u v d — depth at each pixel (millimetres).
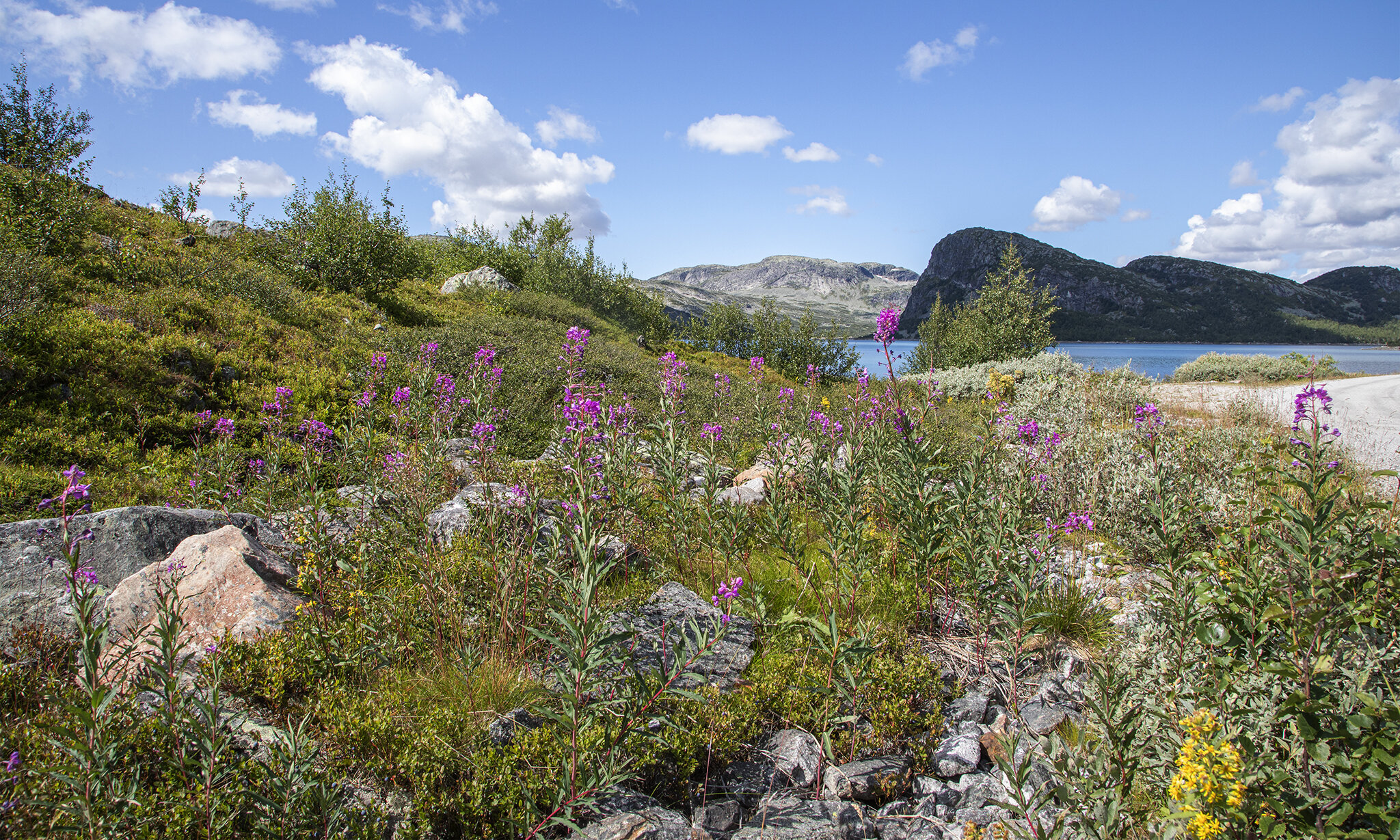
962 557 4477
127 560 4445
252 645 3514
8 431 7121
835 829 2988
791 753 3459
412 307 18453
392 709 3213
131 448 7633
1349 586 2887
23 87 17359
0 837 2250
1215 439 8188
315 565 4082
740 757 3492
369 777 2902
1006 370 22062
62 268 11250
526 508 4508
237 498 6246
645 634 4020
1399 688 2686
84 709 2262
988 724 3893
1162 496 3965
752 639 4277
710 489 5336
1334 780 2260
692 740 3330
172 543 4695
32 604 3896
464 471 6629
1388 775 2203
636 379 14195
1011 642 3955
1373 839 1988
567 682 2766
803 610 4684
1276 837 2039
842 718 3502
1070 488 6762
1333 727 2275
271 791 2451
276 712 3225
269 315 12781
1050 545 4957
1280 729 2613
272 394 9445
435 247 30391
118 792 2299
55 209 12547
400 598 4070
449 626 3984
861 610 4668
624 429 5809
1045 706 3928
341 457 6293
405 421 6691
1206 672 2959
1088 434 8133
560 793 2648
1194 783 2111
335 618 3947
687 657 3076
